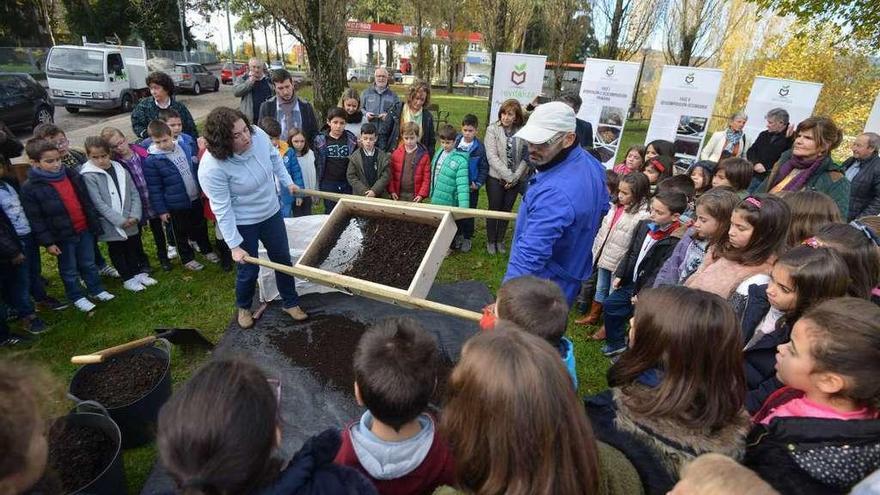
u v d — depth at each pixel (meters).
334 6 9.03
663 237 3.52
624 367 1.67
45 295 4.53
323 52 9.22
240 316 4.07
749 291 2.43
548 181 2.60
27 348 3.94
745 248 2.53
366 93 7.26
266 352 3.78
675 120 9.00
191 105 19.69
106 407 2.76
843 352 1.39
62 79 14.95
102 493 2.23
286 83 5.72
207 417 1.04
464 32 29.44
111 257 4.81
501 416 1.15
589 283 4.70
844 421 1.39
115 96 15.63
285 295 4.15
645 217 3.81
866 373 1.38
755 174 6.70
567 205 2.53
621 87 9.08
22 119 12.18
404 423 1.54
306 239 4.58
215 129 3.23
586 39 25.47
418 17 26.48
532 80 10.30
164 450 1.07
